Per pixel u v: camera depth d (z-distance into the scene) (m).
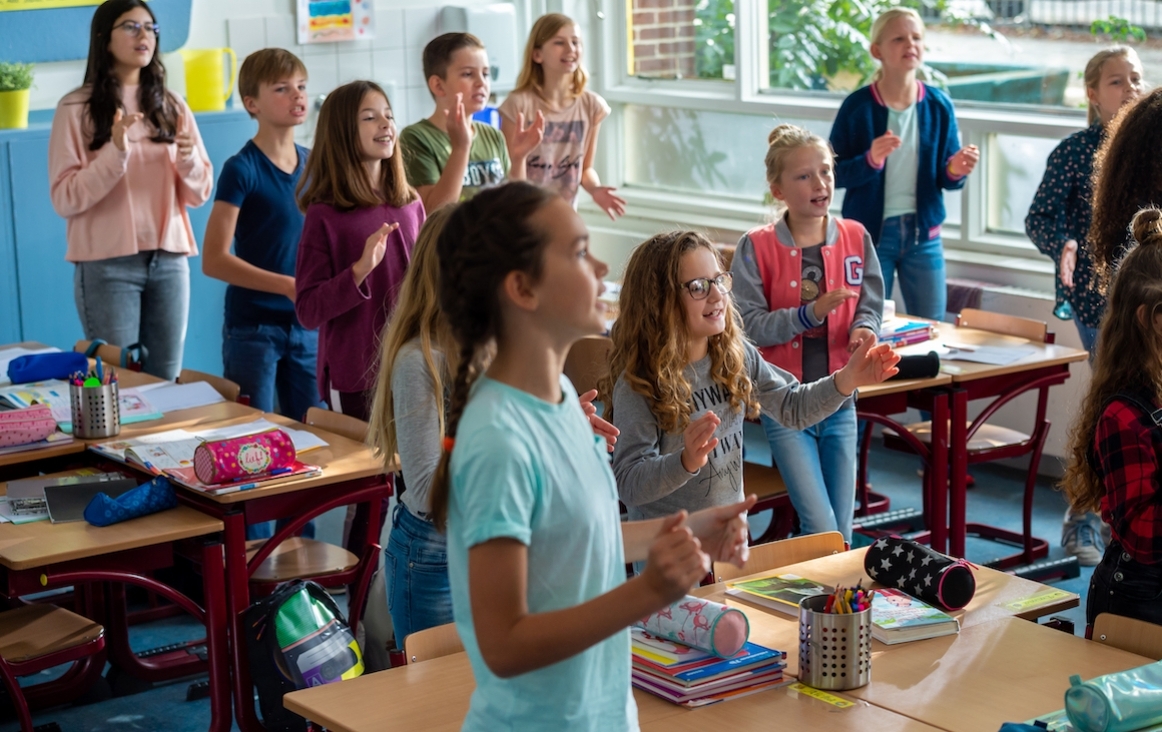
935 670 2.21
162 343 5.00
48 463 3.62
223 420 3.82
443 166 4.53
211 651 3.11
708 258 2.79
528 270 1.43
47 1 5.68
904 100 5.09
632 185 7.33
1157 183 3.37
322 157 3.58
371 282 3.60
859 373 2.80
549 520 1.47
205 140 5.89
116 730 3.45
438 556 2.56
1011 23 5.58
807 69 6.43
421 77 6.80
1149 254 2.44
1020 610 2.49
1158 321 2.37
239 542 3.11
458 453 1.46
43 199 5.48
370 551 3.41
